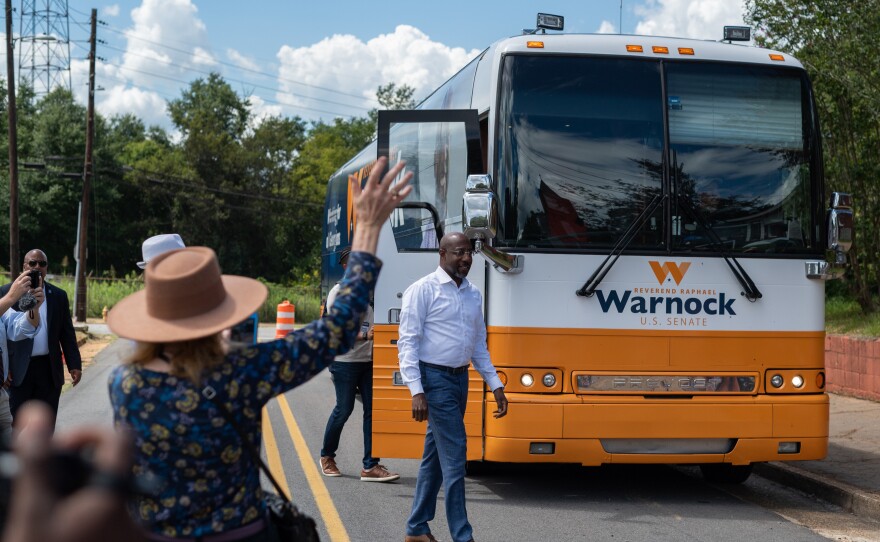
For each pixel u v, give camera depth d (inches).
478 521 287.7
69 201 2920.8
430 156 322.0
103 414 505.0
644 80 314.7
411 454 314.8
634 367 303.3
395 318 317.4
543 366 300.5
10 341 278.5
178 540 110.7
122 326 111.7
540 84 310.8
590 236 305.7
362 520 285.0
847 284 708.7
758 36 611.5
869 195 650.8
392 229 318.3
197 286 112.0
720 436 302.7
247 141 3321.9
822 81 603.5
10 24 1366.9
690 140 313.3
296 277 3139.8
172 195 3112.7
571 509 306.8
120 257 3110.2
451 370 248.5
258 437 116.2
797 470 357.1
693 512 306.3
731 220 311.6
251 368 113.7
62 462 64.7
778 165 317.4
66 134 2918.3
